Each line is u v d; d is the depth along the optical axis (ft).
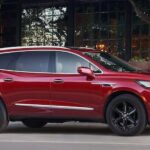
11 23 87.20
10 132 46.52
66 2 82.84
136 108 42.16
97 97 42.80
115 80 42.52
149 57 75.92
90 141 40.55
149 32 75.97
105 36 79.82
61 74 43.91
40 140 41.24
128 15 77.36
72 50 44.55
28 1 85.76
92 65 43.68
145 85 42.14
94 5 80.53
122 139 41.42
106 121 43.14
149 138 41.88
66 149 36.70
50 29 84.74
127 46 77.61
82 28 81.51
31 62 44.98
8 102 44.73
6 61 45.47
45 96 43.91
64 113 43.62
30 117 44.60
